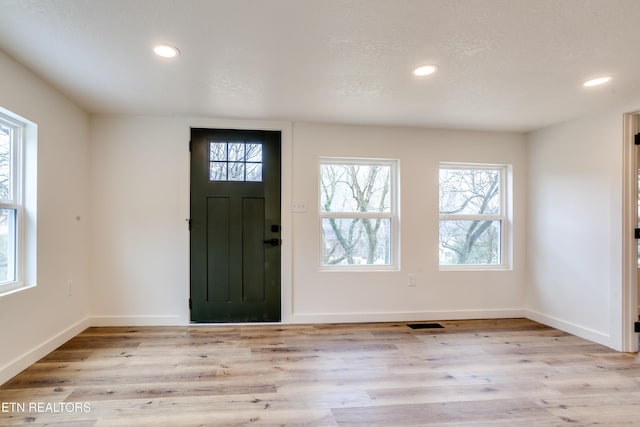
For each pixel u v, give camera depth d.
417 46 2.06
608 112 3.10
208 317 3.57
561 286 3.54
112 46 2.08
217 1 1.63
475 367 2.59
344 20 1.79
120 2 1.65
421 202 3.86
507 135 4.00
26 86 2.41
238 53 2.16
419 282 3.85
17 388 2.18
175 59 2.24
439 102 3.01
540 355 2.84
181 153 3.53
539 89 2.70
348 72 2.43
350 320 3.73
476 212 4.06
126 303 3.46
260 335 3.27
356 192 3.86
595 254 3.19
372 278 3.77
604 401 2.12
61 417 1.88
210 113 3.38
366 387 2.27
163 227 3.50
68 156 3.01
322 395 2.16
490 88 2.70
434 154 3.88
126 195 3.46
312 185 3.70
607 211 3.09
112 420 1.86
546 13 1.72
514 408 2.03
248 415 1.93
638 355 2.85
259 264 3.64
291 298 3.65
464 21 1.80
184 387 2.23
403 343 3.09
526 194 4.02
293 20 1.79
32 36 1.97
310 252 3.69
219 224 3.59
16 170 2.49
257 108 3.22
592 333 3.19
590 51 2.11
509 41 2.00
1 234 2.38
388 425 1.85
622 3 1.63
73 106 3.09
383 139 3.80
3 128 2.39
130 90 2.78
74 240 3.12
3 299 2.22
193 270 3.55
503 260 4.04
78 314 3.20
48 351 2.72
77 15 1.76
